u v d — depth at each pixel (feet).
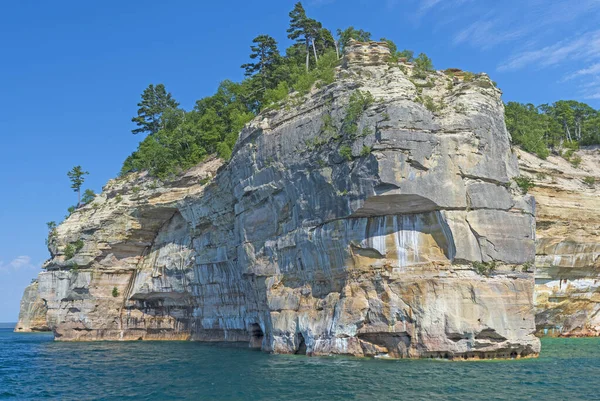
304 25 244.42
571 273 199.82
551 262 194.29
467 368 115.85
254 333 186.19
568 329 208.13
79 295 247.09
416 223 132.67
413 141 130.82
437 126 135.54
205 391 105.09
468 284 127.85
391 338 131.34
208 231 217.97
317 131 150.41
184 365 146.41
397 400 89.15
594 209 198.39
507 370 114.73
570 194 197.36
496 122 147.64
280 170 158.51
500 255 132.26
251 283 172.45
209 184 207.00
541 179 194.49
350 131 137.18
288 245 153.89
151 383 119.65
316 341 140.56
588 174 212.43
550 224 193.26
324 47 261.65
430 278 128.57
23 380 131.85
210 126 261.03
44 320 438.81
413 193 128.26
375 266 133.69
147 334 249.96
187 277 228.63
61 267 253.65
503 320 128.47
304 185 149.69
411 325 128.36
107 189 273.95
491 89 151.74
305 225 148.46
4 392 115.55
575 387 98.89
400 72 149.38
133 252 250.78
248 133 176.35
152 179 248.93
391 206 132.26
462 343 125.59
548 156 216.74
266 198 165.58
